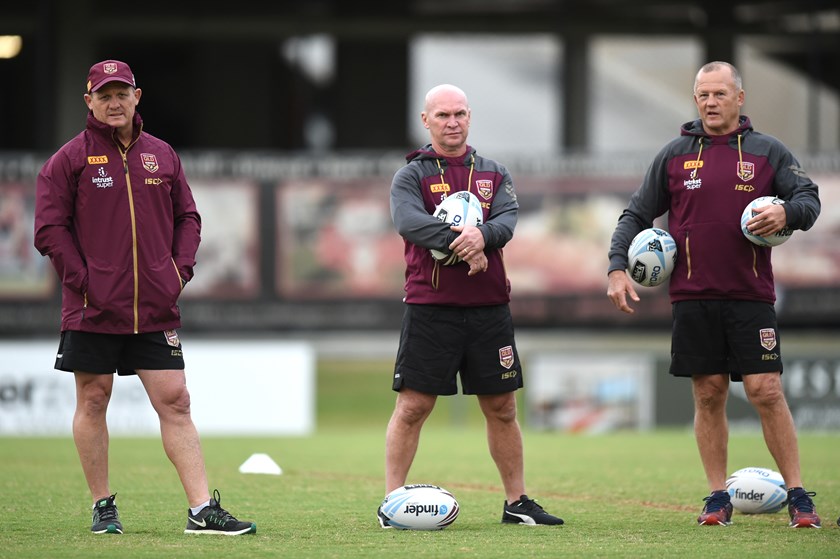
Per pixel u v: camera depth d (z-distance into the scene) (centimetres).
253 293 7769
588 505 2823
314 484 3334
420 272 2391
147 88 11588
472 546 2094
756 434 6191
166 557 1955
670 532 2291
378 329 7800
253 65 11550
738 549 2059
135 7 10969
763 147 2427
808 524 2330
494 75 11525
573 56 11281
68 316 2214
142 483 3312
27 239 7594
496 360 2389
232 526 2230
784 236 2366
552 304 7831
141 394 6281
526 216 7806
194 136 11606
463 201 2341
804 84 11281
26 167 7581
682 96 11562
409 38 11506
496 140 11512
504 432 2434
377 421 8150
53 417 6319
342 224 7788
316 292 7794
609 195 7769
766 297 2403
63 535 2225
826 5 10931
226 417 6681
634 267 2458
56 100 10212
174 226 2303
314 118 11619
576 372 6731
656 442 5459
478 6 11312
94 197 2200
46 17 9994
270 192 7769
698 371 2433
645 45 11550
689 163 2447
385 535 2241
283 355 6706
